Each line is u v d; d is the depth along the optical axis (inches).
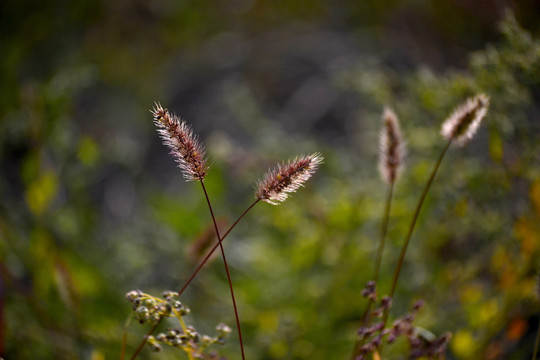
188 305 33.6
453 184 30.2
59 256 30.4
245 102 45.4
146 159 54.4
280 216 36.1
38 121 32.5
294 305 32.7
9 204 34.3
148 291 34.6
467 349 27.7
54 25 50.4
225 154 38.2
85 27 55.2
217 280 35.6
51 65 48.8
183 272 35.2
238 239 38.7
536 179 27.9
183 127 20.5
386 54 53.1
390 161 23.9
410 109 32.3
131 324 31.0
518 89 28.5
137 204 46.5
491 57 28.6
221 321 32.7
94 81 49.7
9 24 45.9
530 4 37.4
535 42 28.7
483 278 32.1
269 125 45.0
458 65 48.1
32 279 31.4
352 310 31.8
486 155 31.2
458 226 30.7
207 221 38.0
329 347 30.5
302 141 42.2
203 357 23.0
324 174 40.5
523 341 29.3
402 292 32.0
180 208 38.3
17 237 32.1
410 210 31.9
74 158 37.7
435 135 31.1
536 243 27.6
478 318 28.6
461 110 23.1
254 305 33.9
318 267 34.1
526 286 27.7
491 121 28.4
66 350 28.1
